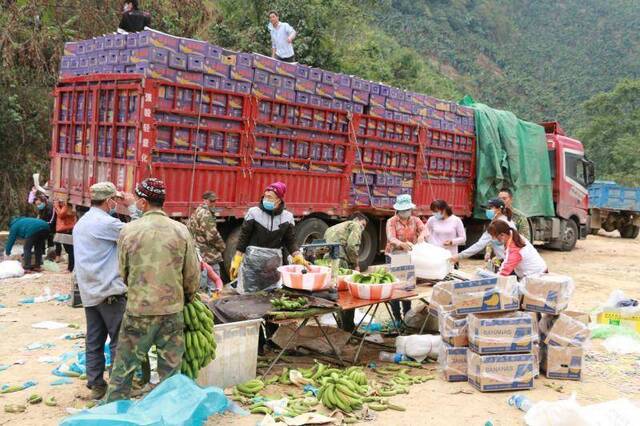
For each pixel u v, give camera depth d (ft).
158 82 28.73
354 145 38.68
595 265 54.34
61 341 23.11
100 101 31.55
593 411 16.21
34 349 22.07
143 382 17.90
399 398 18.71
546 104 274.77
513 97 275.59
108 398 15.61
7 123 54.65
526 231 29.60
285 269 20.89
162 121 29.17
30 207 55.98
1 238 45.09
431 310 22.90
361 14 96.58
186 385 15.23
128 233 15.58
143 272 15.39
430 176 46.01
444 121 46.57
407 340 22.34
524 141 53.98
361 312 27.58
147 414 14.17
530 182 54.44
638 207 86.84
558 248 62.95
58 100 34.88
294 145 35.32
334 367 21.42
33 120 56.49
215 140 31.45
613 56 341.21
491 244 26.04
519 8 403.34
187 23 66.54
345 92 37.65
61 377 19.31
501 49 339.16
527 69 325.21
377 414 17.39
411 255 24.97
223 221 32.48
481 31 335.67
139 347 15.58
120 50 30.14
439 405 18.22
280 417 16.40
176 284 15.71
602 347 25.43
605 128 184.24
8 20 55.62
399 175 43.04
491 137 50.49
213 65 30.60
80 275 17.22
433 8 313.94
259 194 33.68
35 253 36.96
